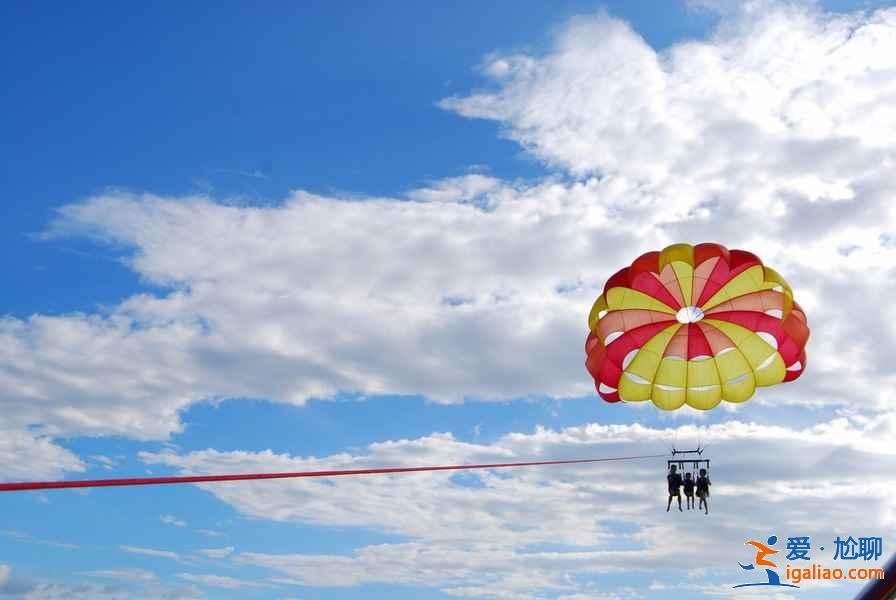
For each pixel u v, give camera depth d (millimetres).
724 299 26422
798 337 25281
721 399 26438
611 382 26328
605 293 26297
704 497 23672
